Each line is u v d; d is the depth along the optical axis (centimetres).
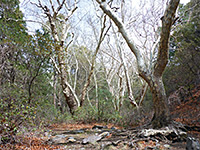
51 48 643
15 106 394
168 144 428
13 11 945
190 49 1135
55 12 1030
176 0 464
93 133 619
